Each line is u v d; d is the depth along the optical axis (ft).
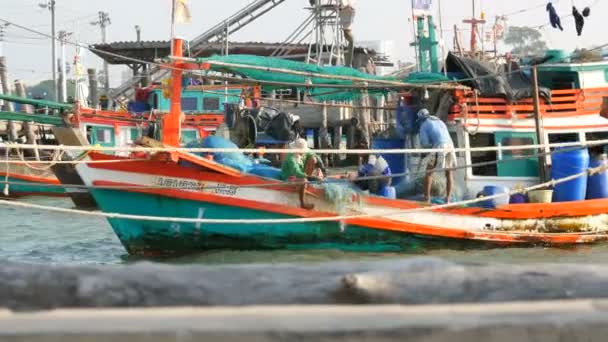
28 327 6.16
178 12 59.16
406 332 6.02
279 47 182.39
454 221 64.49
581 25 71.20
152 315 6.77
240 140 79.36
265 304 7.34
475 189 67.82
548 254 64.03
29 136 140.26
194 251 61.26
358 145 133.80
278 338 5.87
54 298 7.47
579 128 69.31
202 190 59.82
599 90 71.46
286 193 60.59
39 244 75.77
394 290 7.86
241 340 5.84
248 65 62.69
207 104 146.30
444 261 9.53
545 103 70.18
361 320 6.44
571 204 66.18
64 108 113.60
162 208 60.18
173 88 59.57
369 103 149.89
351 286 7.91
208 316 6.70
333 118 152.56
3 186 126.62
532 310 6.90
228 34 179.93
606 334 6.07
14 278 8.16
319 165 63.21
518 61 80.18
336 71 67.87
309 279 8.41
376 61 209.46
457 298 7.55
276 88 77.30
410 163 70.59
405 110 71.20
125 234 61.67
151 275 8.45
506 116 69.36
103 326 6.20
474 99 69.31
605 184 67.72
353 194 61.11
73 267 8.82
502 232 65.41
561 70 72.49
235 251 61.41
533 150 68.33
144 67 203.21
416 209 59.77
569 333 6.07
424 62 87.92
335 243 62.28
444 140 64.08
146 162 59.72
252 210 60.49
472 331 6.06
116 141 138.92
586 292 7.70
